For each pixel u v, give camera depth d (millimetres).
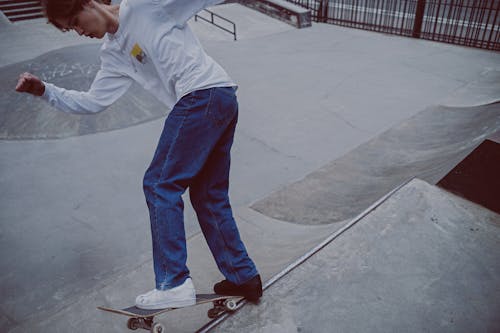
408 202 2746
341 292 2029
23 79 1705
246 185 6375
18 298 4531
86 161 7094
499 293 2086
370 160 6637
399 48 12180
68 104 1852
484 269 2238
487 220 2637
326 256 2260
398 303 1987
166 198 1686
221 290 2027
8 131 7977
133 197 6188
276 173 6637
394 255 2289
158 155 1721
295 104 8859
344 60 11312
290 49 12336
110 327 3285
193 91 1666
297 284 2076
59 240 5379
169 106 1899
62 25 1637
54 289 4641
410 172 5379
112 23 1680
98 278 4773
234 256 1914
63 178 6656
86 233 5500
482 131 5949
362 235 2424
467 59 11188
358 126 7953
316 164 6836
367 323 1880
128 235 5457
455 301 2021
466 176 2822
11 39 12672
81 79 10156
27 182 6559
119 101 8922
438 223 2580
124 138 7762
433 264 2242
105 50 1809
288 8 14516
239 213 5359
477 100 8648
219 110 1694
